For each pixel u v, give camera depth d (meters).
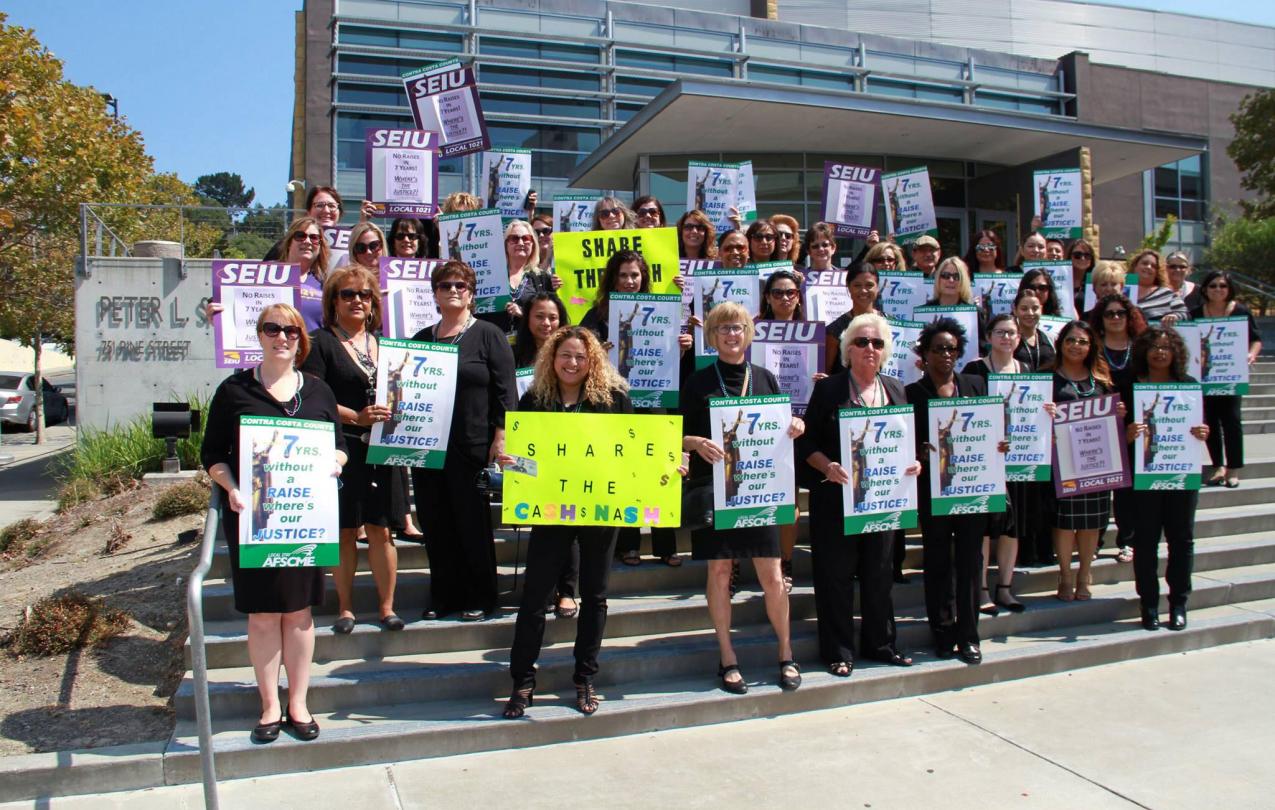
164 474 11.08
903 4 29.38
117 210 15.44
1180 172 32.78
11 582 7.66
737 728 4.97
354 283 5.33
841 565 5.43
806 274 7.24
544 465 4.78
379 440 5.04
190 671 4.97
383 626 5.33
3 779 4.18
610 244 6.48
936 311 7.01
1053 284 8.16
